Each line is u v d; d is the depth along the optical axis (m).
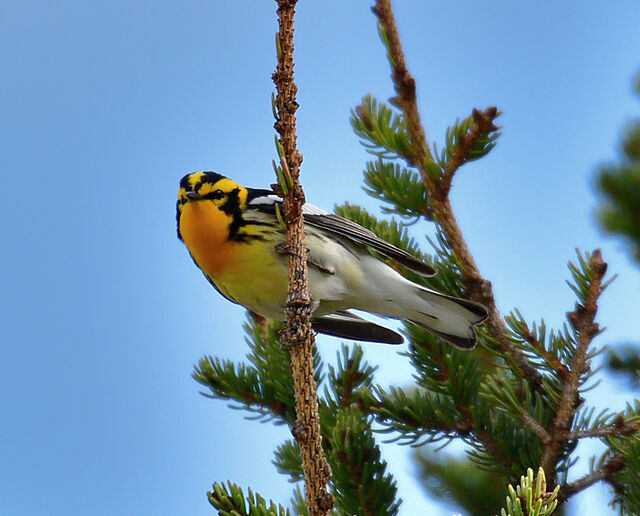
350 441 6.99
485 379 7.89
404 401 7.85
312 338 6.42
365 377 8.03
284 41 6.52
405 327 8.30
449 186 8.39
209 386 8.44
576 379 7.11
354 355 8.04
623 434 6.83
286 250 6.81
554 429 7.05
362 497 6.91
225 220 10.50
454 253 8.45
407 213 9.07
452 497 8.22
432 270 8.91
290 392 8.19
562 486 7.21
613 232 8.52
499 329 8.20
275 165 6.70
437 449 7.74
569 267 7.23
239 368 8.41
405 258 9.29
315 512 5.85
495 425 7.64
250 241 10.45
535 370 7.89
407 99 8.57
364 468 6.88
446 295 8.79
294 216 6.82
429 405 7.79
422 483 8.33
